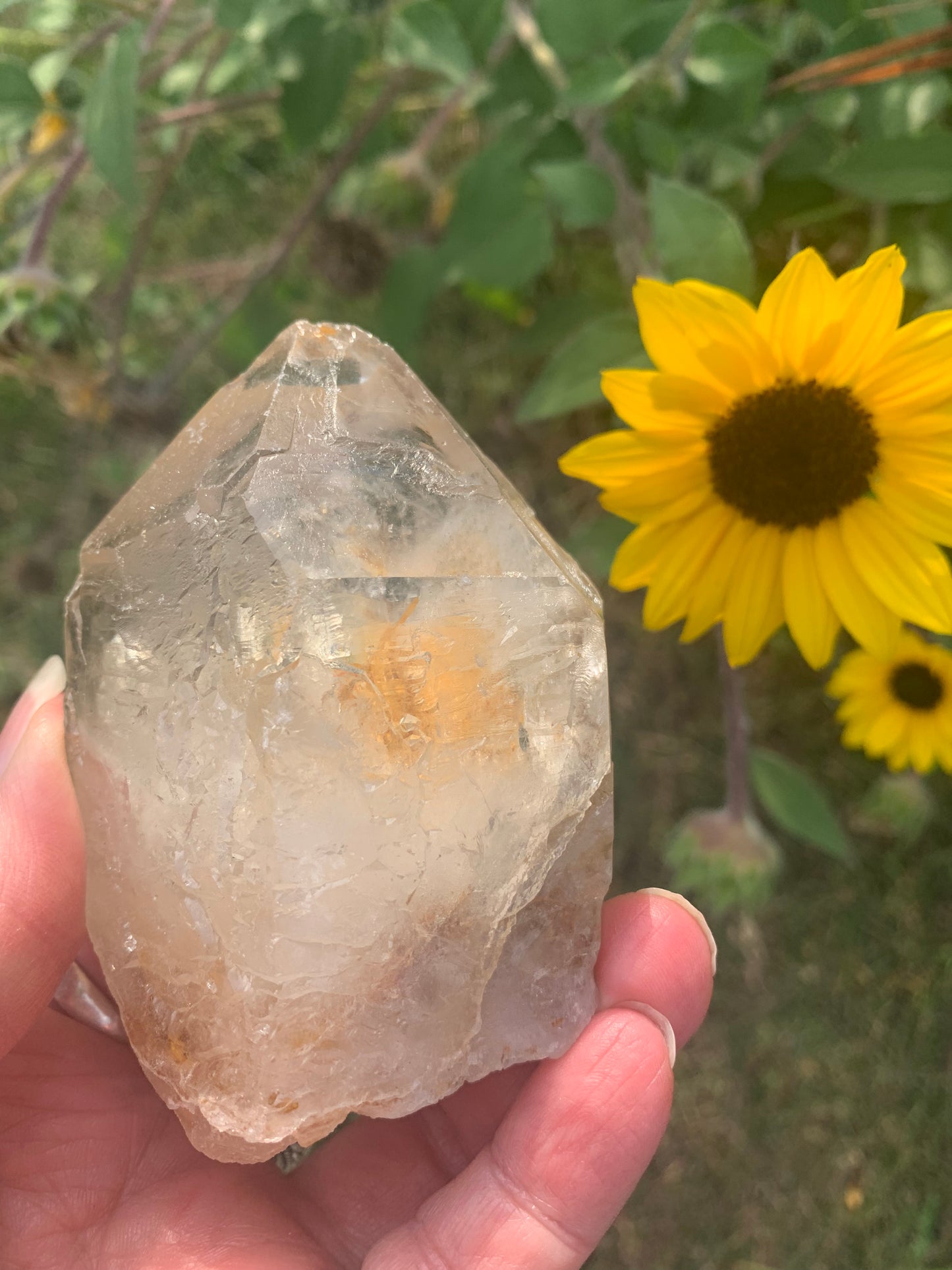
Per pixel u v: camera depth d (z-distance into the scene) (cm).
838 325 13
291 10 19
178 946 12
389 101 21
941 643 19
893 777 23
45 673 15
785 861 25
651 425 14
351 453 12
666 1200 25
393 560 12
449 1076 12
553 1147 13
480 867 12
